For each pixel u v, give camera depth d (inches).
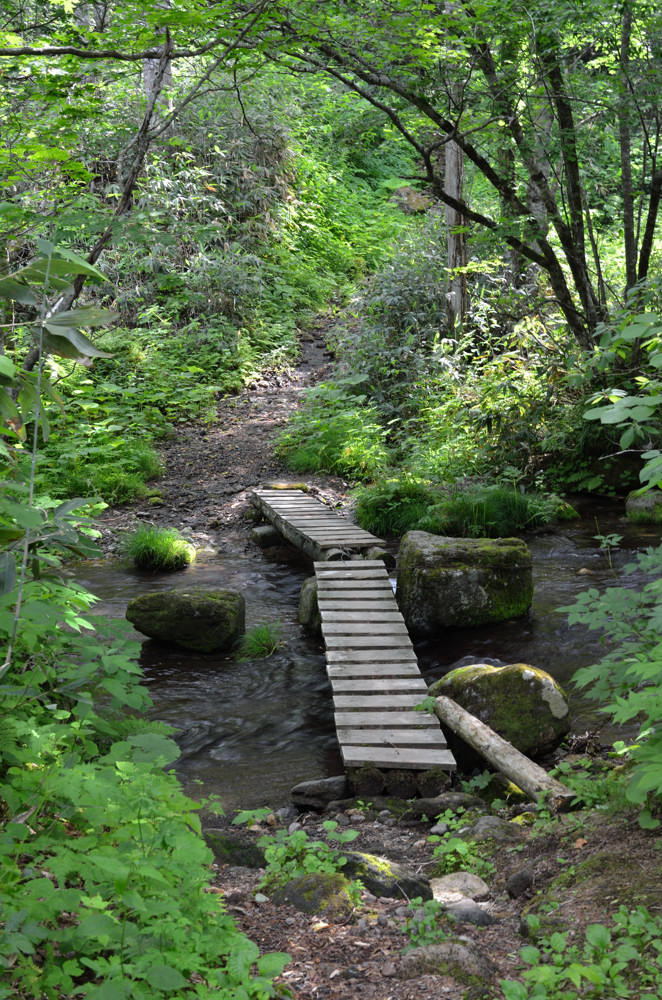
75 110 205.5
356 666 224.8
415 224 674.2
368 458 455.5
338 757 207.5
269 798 183.6
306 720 231.5
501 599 287.7
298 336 678.5
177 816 98.6
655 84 350.0
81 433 470.0
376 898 124.7
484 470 441.4
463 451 445.7
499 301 480.1
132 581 350.6
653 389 131.2
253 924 115.9
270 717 233.9
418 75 312.8
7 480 121.8
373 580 292.4
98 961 79.7
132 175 209.8
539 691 190.4
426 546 293.9
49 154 192.1
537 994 92.4
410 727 194.1
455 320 546.6
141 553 367.6
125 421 510.6
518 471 411.2
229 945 89.7
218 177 668.7
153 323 614.5
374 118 375.9
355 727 194.1
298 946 109.7
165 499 449.7
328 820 166.9
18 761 105.8
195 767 203.2
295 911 119.3
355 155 929.5
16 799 101.0
